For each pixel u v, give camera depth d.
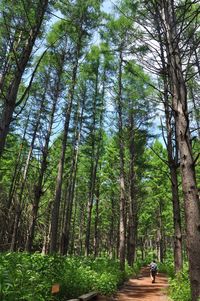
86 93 23.70
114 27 15.05
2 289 5.59
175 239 13.55
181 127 6.61
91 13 13.88
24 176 20.70
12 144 24.95
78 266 13.31
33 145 21.12
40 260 9.95
